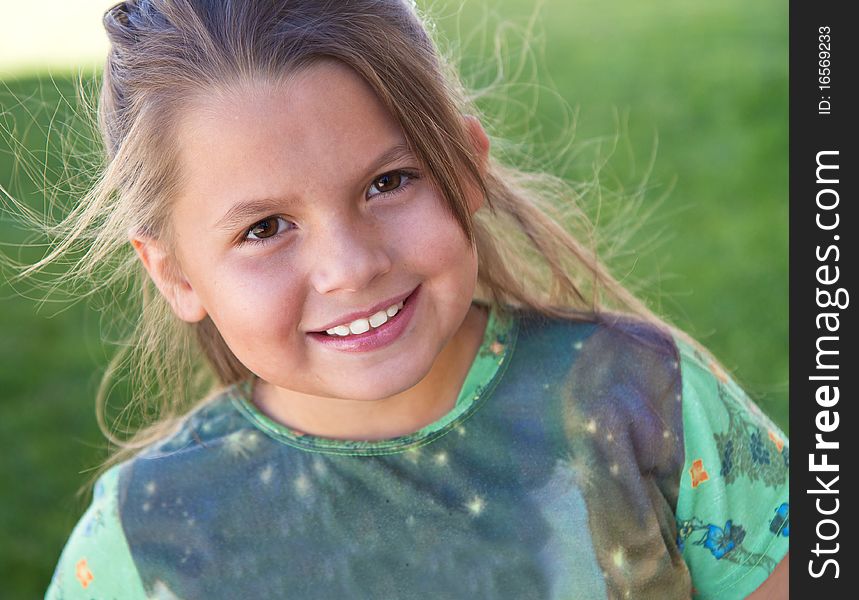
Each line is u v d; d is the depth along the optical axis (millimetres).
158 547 2240
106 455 5051
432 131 1936
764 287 5902
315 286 1877
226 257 1913
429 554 2158
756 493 2281
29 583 4469
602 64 9992
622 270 4148
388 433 2184
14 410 5648
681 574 2211
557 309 2355
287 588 2186
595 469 2166
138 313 2881
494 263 2338
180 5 1919
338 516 2180
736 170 7363
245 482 2230
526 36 4328
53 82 2803
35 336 6422
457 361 2203
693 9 12305
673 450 2211
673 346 2291
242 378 2309
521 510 2156
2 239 5977
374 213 1883
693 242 6426
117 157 2088
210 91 1845
